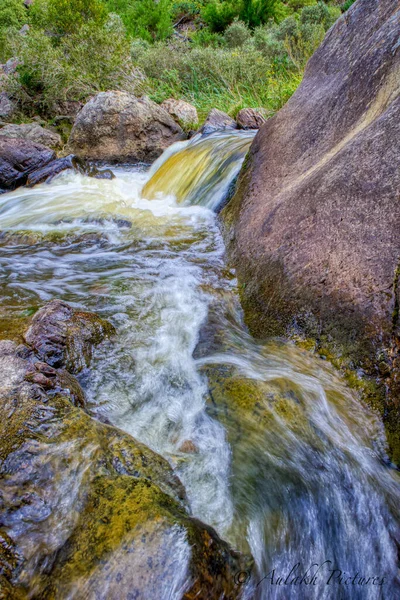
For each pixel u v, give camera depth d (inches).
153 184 271.1
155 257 161.8
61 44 481.7
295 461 75.7
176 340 110.5
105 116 356.5
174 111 406.3
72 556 52.5
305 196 118.6
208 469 74.7
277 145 159.6
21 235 186.1
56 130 432.5
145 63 493.0
